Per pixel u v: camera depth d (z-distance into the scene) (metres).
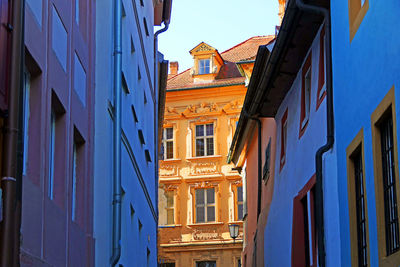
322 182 13.04
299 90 16.52
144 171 19.73
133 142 16.77
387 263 9.16
